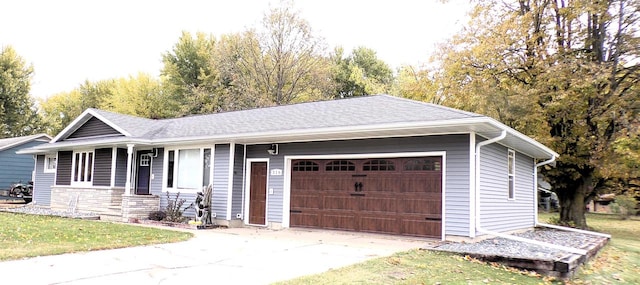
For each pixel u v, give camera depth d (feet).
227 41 116.16
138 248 27.99
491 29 65.10
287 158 44.04
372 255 27.22
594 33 59.72
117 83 134.41
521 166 48.62
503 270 25.07
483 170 36.19
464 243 32.78
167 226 43.80
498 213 39.70
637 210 79.30
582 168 59.26
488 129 33.32
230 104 109.50
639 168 54.39
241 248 29.43
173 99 121.29
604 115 55.01
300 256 26.58
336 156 40.70
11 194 77.56
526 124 60.75
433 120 31.76
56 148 59.11
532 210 52.85
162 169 51.39
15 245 26.50
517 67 62.85
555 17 62.03
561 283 23.56
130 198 47.80
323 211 41.39
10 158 80.28
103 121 55.21
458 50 69.00
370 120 35.81
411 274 22.04
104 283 18.30
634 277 29.32
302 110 47.75
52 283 17.98
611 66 54.54
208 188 44.52
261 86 114.52
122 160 54.90
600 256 34.83
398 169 37.58
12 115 107.96
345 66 128.88
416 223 36.04
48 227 37.50
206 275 20.61
